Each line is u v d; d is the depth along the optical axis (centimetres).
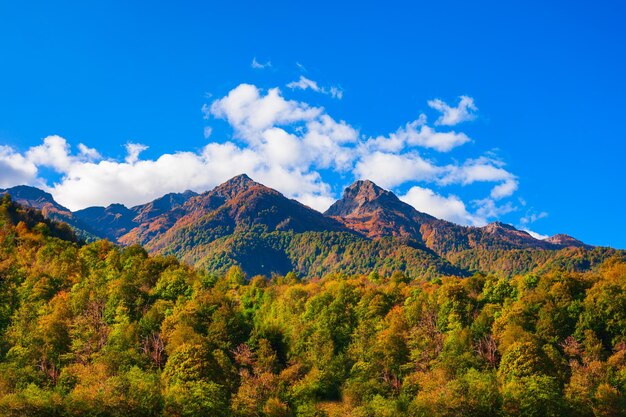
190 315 15525
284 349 15575
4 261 19538
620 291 15288
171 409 10919
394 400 11975
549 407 11038
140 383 11094
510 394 11388
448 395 11256
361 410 11738
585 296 16062
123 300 16225
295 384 13075
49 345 13725
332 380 13650
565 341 14300
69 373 12388
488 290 17950
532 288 17575
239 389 12250
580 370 12419
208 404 11088
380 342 14550
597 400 11325
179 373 12175
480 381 11656
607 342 14362
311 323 16362
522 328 14050
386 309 17500
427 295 18088
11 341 14175
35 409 10075
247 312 19388
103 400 10469
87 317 15438
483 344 14425
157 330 15062
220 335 14938
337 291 18962
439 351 14362
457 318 15675
